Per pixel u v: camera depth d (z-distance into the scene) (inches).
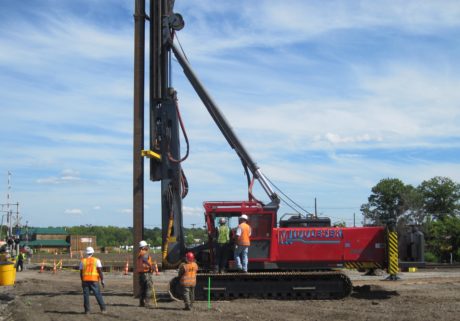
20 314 637.3
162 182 799.1
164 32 828.6
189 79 824.3
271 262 756.0
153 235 3161.9
